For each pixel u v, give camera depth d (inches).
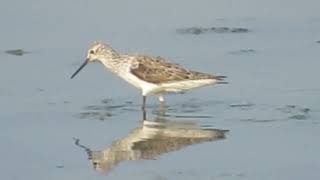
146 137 718.5
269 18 1162.6
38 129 744.3
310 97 811.4
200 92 844.6
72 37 1063.0
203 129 736.3
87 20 1130.0
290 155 653.3
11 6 1193.4
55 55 992.2
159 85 793.6
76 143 704.4
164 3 1207.6
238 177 607.8
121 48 1021.8
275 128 727.7
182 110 794.2
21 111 793.6
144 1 1213.1
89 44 1032.8
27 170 639.1
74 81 893.2
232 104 803.4
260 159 646.5
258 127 733.3
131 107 808.9
